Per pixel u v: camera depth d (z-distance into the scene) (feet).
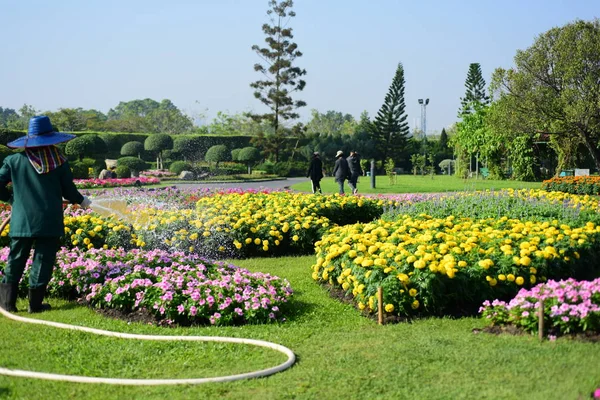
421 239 23.62
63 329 17.97
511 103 89.71
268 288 20.51
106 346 16.28
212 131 271.69
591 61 85.51
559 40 87.04
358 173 63.57
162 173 128.88
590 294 15.06
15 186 20.16
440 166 169.07
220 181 121.39
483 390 11.87
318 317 19.48
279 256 31.83
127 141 169.07
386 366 13.78
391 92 177.68
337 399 12.09
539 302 15.07
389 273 19.63
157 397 12.47
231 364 14.76
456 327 17.34
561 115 88.22
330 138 189.37
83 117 229.25
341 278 21.74
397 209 37.96
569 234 24.11
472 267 19.88
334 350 15.47
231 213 33.68
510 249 21.13
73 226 30.37
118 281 20.52
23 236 19.92
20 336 17.21
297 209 34.78
